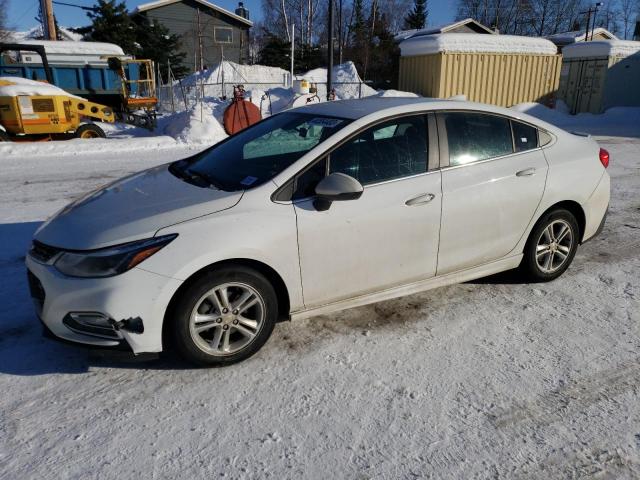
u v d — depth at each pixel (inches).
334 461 98.0
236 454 99.6
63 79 742.5
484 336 142.3
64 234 120.9
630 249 209.9
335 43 1865.2
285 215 125.4
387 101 154.3
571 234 175.0
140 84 804.0
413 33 1590.8
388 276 142.6
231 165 144.6
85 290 112.6
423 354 133.4
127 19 1348.4
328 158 133.2
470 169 150.2
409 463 97.7
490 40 749.3
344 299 139.4
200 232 117.4
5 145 454.0
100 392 117.3
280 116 167.2
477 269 158.9
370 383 121.4
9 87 499.8
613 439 104.0
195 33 1521.9
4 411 110.5
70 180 336.5
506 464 97.6
